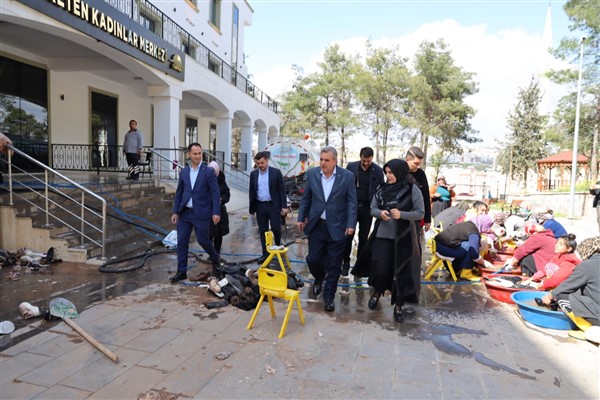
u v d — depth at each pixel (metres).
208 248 5.70
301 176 16.36
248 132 20.52
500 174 31.72
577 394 2.99
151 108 16.88
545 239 5.62
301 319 4.17
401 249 4.31
